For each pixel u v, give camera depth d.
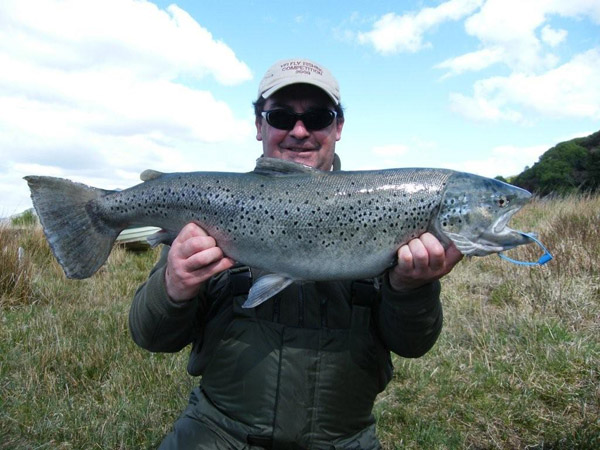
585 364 1.31
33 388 1.30
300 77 0.94
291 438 0.73
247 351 0.76
